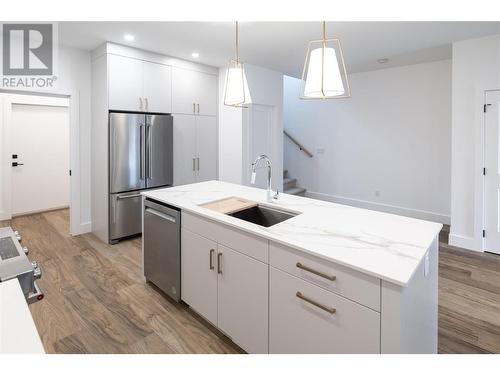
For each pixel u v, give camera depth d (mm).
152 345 1960
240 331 1812
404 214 5070
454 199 3721
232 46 3740
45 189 5301
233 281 1833
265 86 4965
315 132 6125
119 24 3072
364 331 1243
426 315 1506
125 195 3807
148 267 2639
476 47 3436
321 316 1388
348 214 1983
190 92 4465
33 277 1042
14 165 4938
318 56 1721
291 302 1512
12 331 771
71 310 2348
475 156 3531
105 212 3775
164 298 2527
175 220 2275
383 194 5297
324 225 1739
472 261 3301
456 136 3639
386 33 3309
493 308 2408
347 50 3916
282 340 1569
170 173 4215
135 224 3943
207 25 3078
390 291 1157
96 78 3832
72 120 3895
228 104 2209
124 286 2727
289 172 6625
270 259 1597
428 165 4766
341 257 1300
